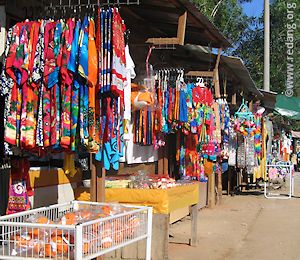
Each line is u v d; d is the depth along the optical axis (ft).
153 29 25.59
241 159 41.68
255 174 46.09
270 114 52.49
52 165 20.47
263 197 46.85
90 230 12.47
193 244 23.99
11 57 14.49
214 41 27.09
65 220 13.23
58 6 16.26
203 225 30.25
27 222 13.05
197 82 29.73
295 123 94.84
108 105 14.96
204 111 27.55
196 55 30.53
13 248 12.49
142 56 26.50
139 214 14.61
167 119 24.48
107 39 14.24
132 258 18.61
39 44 14.48
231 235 27.30
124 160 21.48
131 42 22.38
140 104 20.63
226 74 36.50
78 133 14.08
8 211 16.87
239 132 39.19
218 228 29.35
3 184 16.87
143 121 23.70
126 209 14.83
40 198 19.22
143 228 14.61
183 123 24.97
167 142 29.45
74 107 14.06
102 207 14.99
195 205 23.73
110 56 14.19
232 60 31.50
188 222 30.63
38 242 12.29
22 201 16.90
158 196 18.57
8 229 12.73
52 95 14.28
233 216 34.22
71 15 17.19
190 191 22.11
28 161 17.39
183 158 29.84
